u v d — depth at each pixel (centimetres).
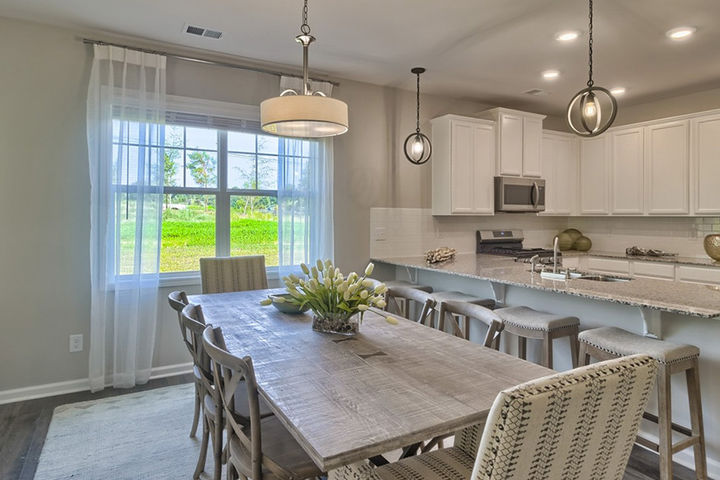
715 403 211
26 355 307
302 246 393
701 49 342
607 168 509
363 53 357
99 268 317
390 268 452
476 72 400
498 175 464
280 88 390
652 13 282
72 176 316
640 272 453
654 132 462
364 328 208
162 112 334
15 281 303
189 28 311
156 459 230
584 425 92
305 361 159
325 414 117
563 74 404
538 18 292
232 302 261
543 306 296
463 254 488
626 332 229
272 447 153
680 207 440
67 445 243
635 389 99
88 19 298
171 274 354
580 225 580
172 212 357
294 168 389
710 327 212
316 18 294
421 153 410
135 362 327
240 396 202
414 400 126
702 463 203
